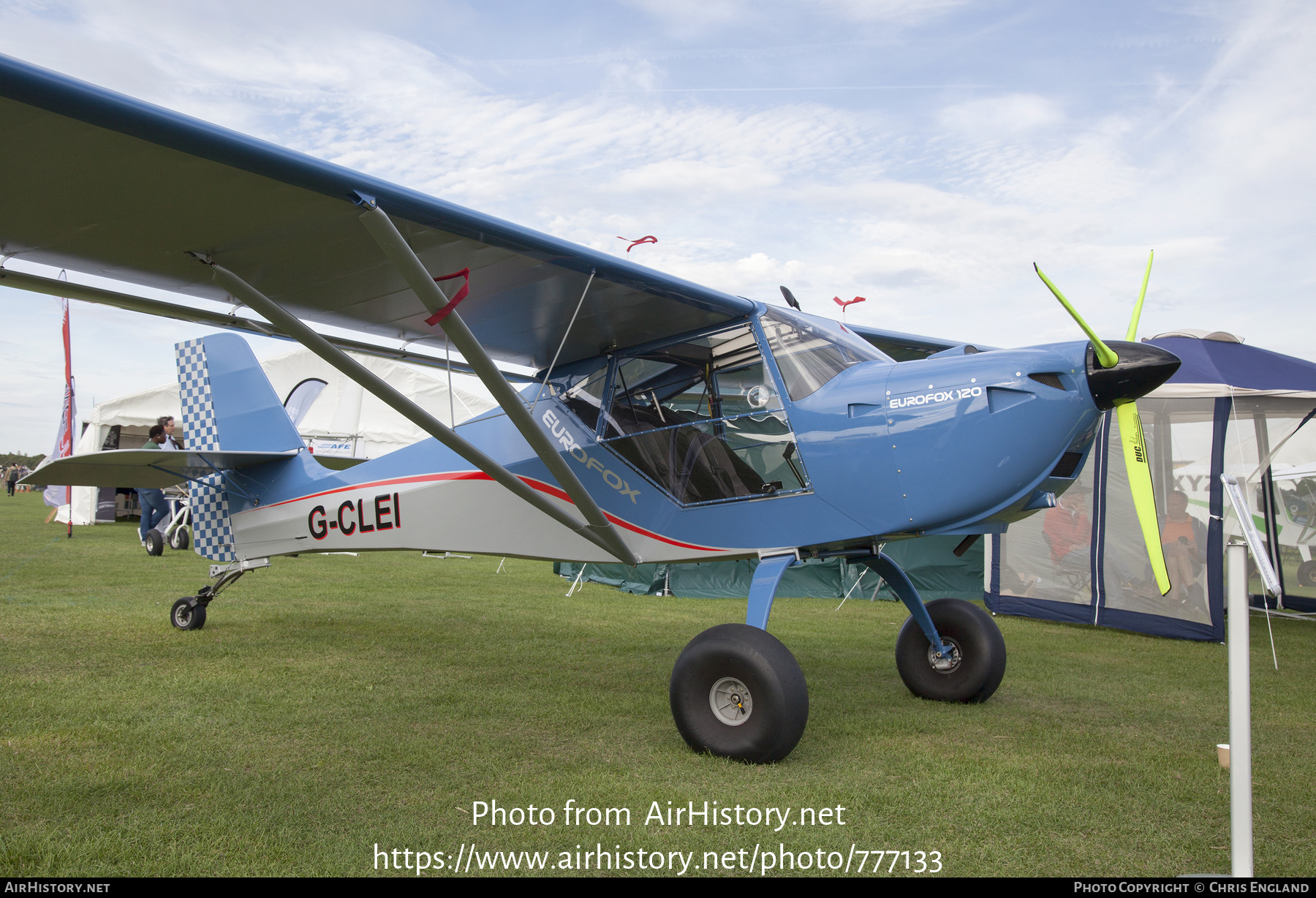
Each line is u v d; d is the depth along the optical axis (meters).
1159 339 7.18
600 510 3.69
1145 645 5.73
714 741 2.94
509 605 6.75
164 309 3.71
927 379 3.20
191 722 3.19
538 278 3.47
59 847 2.09
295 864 2.04
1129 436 3.03
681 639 5.34
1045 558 6.89
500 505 4.38
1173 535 6.11
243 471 5.32
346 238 3.11
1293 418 6.98
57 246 3.11
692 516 3.71
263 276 3.48
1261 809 2.53
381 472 4.84
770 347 3.62
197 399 5.53
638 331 4.02
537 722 3.37
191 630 5.12
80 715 3.21
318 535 5.03
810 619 6.52
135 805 2.38
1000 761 2.97
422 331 4.33
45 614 5.38
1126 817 2.45
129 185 2.65
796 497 3.42
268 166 2.54
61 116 2.25
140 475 5.21
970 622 3.85
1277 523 8.09
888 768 2.88
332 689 3.79
